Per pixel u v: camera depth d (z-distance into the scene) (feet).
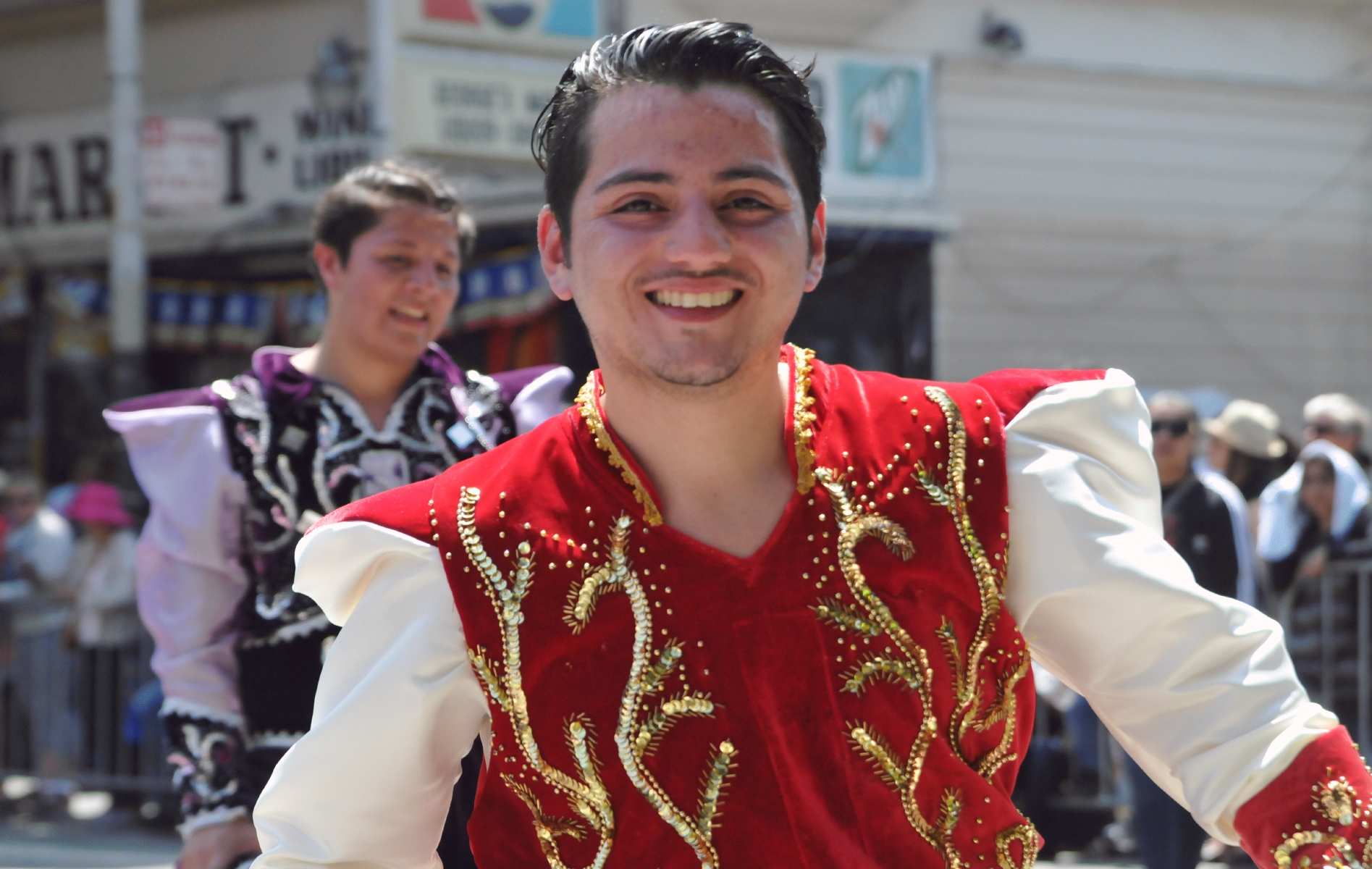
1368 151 40.29
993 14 36.42
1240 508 17.78
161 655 9.09
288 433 9.34
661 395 5.30
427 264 9.59
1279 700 5.19
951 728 5.30
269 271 34.83
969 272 36.83
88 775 24.29
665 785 5.21
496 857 5.55
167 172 30.22
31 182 36.99
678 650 5.24
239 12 34.83
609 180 5.18
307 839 5.57
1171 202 38.52
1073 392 5.61
